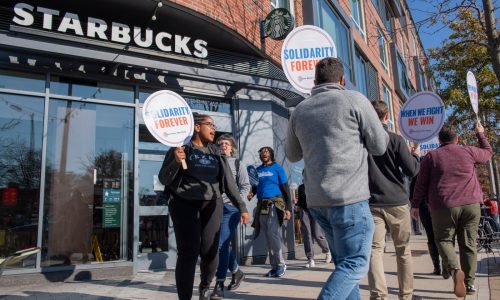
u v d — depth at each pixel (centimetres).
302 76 459
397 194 408
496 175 1647
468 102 1512
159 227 774
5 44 617
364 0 1869
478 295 488
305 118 290
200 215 414
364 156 285
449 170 486
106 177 726
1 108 659
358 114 279
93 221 702
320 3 1266
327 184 272
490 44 703
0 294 551
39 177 665
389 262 798
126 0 703
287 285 573
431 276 634
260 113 921
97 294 539
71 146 703
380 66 2002
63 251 668
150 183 778
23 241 641
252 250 837
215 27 812
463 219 484
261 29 937
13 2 671
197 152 414
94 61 702
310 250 752
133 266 714
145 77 778
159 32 763
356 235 270
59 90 707
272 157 680
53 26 672
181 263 381
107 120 745
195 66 791
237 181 543
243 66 923
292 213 953
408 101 584
